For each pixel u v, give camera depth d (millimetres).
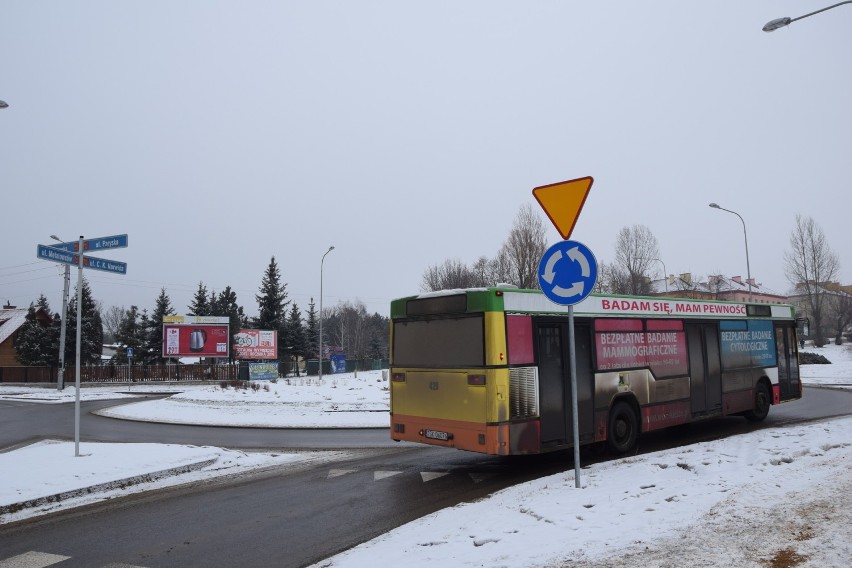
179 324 46594
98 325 63625
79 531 7133
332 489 9023
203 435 16359
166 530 7102
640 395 11141
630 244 53906
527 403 9141
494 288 9125
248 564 5875
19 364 52938
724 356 13328
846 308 65812
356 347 89250
